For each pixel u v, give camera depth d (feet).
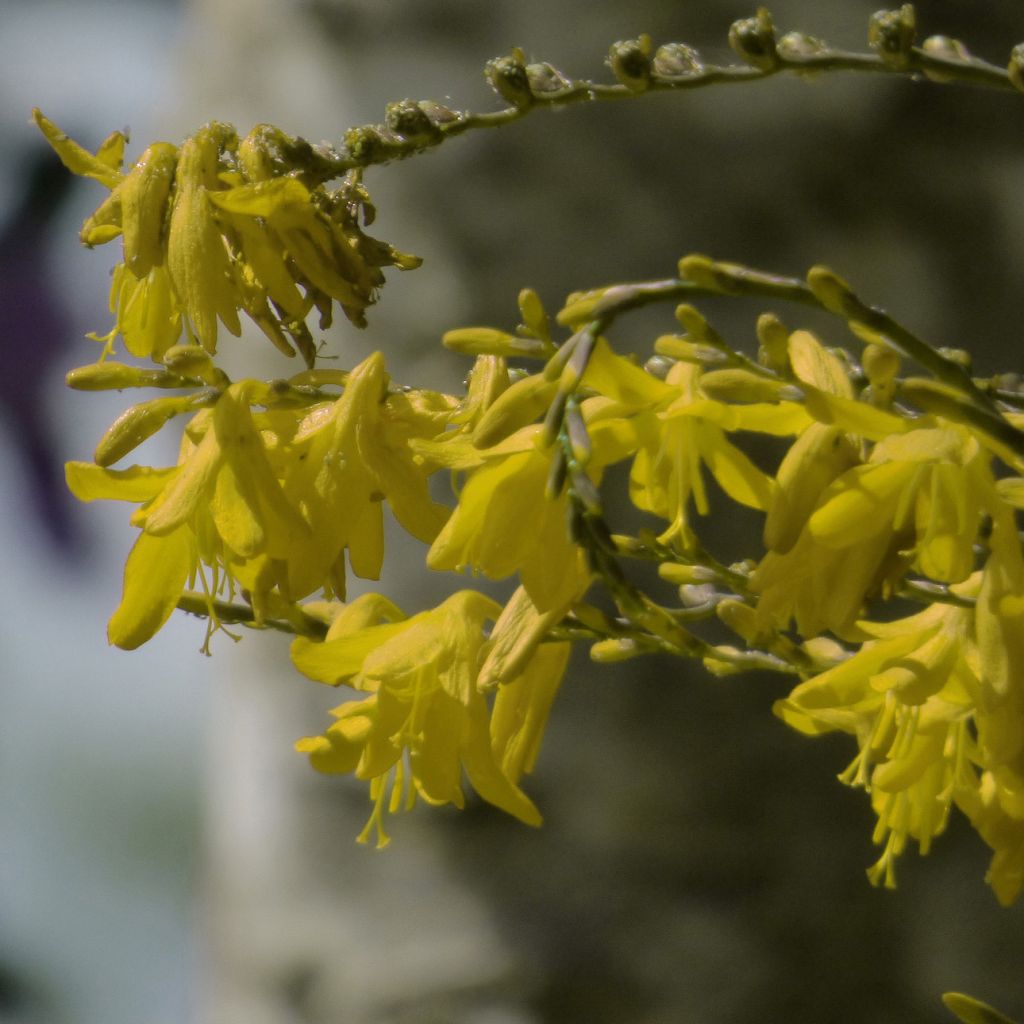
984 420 3.44
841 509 3.46
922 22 6.08
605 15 5.98
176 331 3.67
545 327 3.50
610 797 6.25
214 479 3.59
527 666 3.53
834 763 6.26
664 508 3.53
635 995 6.30
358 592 6.27
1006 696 3.46
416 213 6.11
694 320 3.47
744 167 6.03
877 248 6.12
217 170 3.63
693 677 6.18
